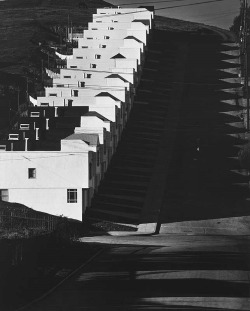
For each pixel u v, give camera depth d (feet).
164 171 360.89
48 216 284.00
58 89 456.04
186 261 178.29
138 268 167.84
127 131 417.28
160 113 449.48
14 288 141.59
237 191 334.24
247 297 127.95
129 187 337.11
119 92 430.20
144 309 117.08
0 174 300.61
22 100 464.65
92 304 123.44
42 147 323.57
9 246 195.42
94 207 309.22
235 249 208.85
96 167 321.93
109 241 244.42
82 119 369.09
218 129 422.41
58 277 156.76
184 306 119.65
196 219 295.89
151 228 283.18
